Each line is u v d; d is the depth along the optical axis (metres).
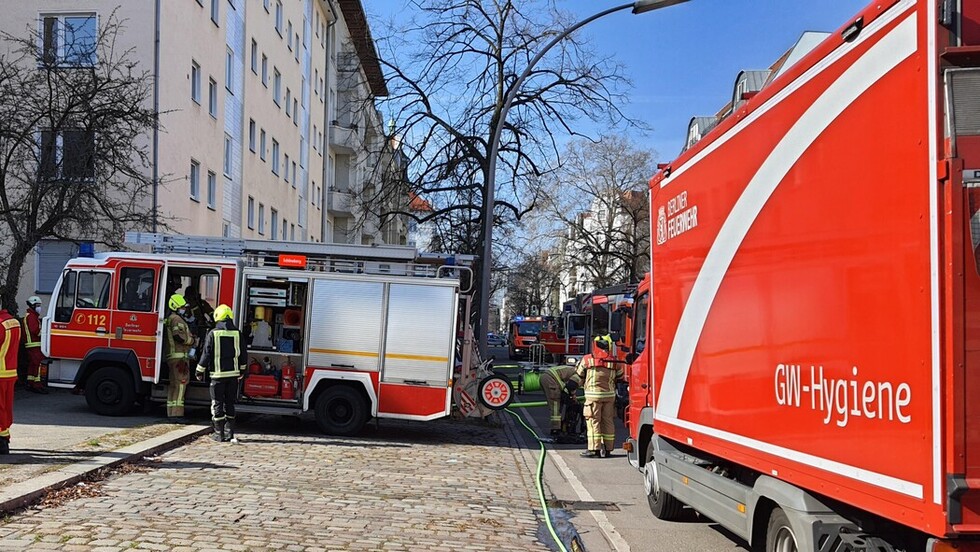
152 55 19.92
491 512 7.48
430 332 12.22
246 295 12.48
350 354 12.21
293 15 37.44
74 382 12.31
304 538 6.09
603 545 6.52
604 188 46.53
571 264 47.81
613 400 11.71
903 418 3.32
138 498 7.08
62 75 15.53
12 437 9.70
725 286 5.41
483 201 21.11
